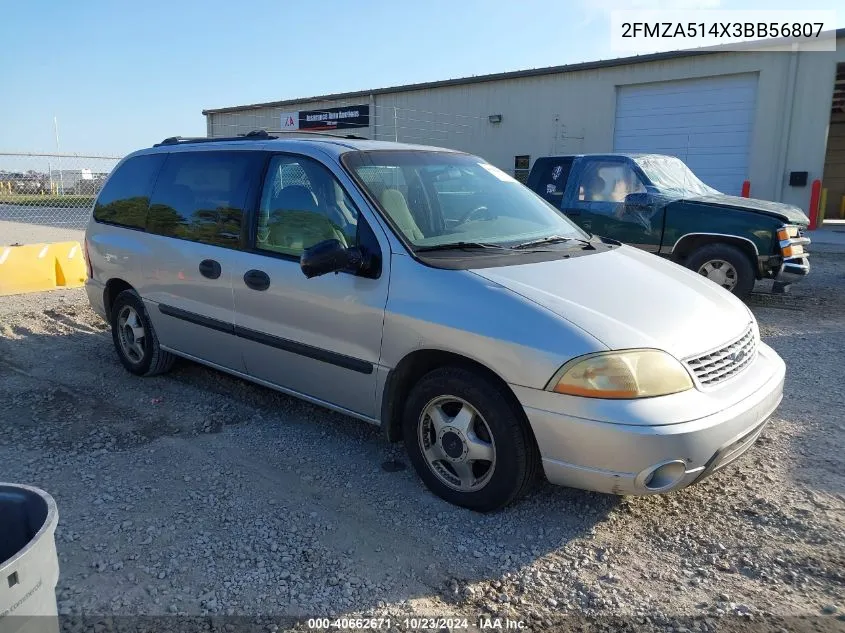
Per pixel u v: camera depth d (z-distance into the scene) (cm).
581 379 297
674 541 326
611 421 292
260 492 370
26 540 205
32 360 611
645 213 882
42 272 953
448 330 331
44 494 201
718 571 303
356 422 469
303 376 413
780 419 468
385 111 2647
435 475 360
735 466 400
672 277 386
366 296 366
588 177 940
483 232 405
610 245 438
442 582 294
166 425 462
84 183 1875
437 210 408
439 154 461
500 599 284
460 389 335
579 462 303
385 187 394
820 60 1725
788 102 1775
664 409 294
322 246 357
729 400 313
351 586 290
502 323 318
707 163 1936
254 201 438
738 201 888
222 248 452
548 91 2202
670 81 1962
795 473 390
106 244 554
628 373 295
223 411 488
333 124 2850
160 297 504
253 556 311
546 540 326
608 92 2073
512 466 324
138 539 323
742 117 1859
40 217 2338
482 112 2366
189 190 489
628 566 307
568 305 321
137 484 378
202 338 480
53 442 432
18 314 783
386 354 361
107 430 452
